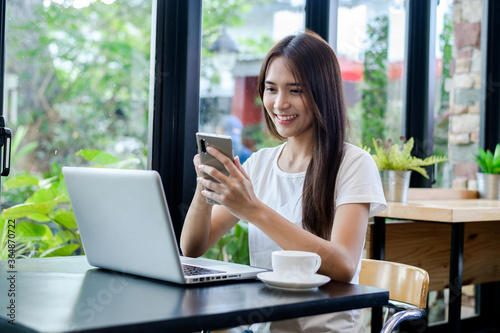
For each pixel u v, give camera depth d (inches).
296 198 62.5
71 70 89.0
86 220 52.6
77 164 89.5
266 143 110.4
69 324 34.0
